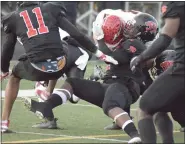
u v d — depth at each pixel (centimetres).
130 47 1380
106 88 1380
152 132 1176
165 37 1143
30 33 1431
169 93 1145
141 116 1186
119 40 1402
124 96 1362
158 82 1156
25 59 1442
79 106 2106
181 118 1513
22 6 1457
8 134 1468
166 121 1230
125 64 1400
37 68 1427
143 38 1458
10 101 1479
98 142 1380
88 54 1614
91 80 1434
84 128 1611
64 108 2047
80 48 1595
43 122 1600
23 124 1642
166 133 1226
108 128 1595
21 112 1888
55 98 1363
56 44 1435
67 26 1434
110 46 1403
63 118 1805
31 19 1439
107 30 1394
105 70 1499
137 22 1430
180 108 1177
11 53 1468
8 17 1455
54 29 1442
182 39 1145
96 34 1420
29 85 2675
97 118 1819
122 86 1377
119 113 1320
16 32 1450
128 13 1451
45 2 1526
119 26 1398
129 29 1410
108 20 1404
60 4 1470
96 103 1391
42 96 1570
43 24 1435
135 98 1408
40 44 1424
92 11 4784
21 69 1450
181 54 1144
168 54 1448
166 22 1145
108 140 1412
